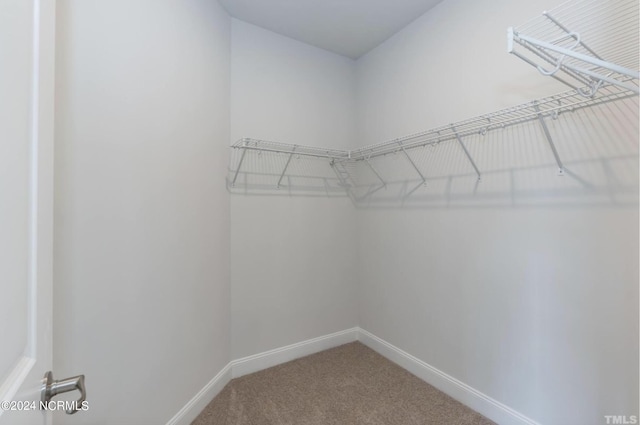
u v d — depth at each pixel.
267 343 2.18
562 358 1.34
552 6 1.33
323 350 2.46
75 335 1.05
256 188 2.13
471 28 1.71
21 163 0.52
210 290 1.79
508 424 1.53
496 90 1.58
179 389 1.53
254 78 2.13
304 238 2.37
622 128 1.16
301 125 2.36
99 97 1.13
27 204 0.54
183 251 1.57
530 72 1.44
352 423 1.59
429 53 1.97
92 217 1.10
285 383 1.97
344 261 2.60
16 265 0.50
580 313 1.28
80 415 1.06
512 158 1.52
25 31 0.53
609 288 1.20
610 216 1.19
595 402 1.23
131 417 1.26
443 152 1.89
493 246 1.61
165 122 1.45
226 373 1.94
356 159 2.63
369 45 2.42
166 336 1.45
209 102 1.79
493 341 1.61
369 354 2.39
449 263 1.86
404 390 1.90
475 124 1.68
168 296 1.47
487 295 1.64
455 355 1.82
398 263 2.24
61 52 1.01
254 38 2.14
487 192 1.64
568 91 1.24
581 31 1.26
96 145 1.12
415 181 2.09
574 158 1.29
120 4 1.22
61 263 1.00
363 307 2.60
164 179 1.44
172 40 1.50
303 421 1.61
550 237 1.38
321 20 2.10
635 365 1.13
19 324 0.51
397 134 2.24
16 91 0.50
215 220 1.84
